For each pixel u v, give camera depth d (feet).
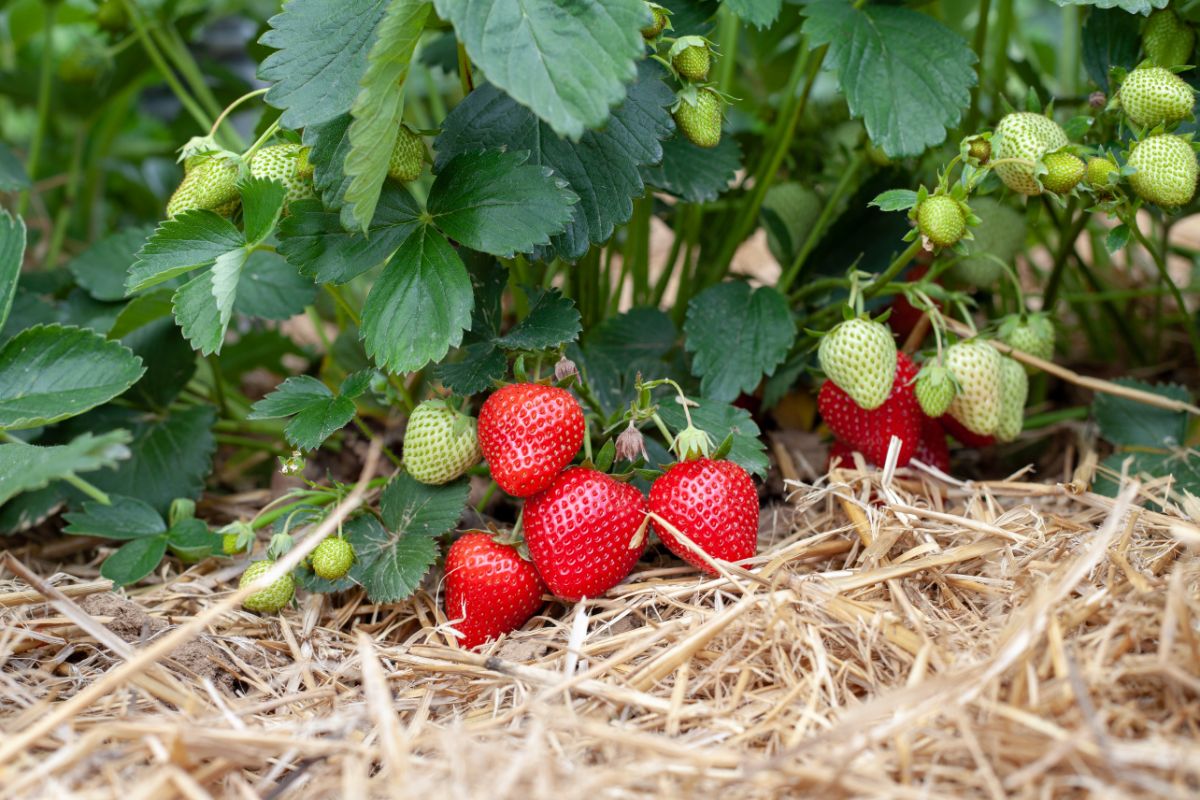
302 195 2.15
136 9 2.73
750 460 2.19
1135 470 2.29
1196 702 1.78
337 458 2.57
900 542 2.13
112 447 1.89
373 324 2.08
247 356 2.76
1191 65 2.19
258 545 2.36
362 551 2.18
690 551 2.06
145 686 1.95
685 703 1.92
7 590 2.15
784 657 1.94
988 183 2.17
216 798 1.81
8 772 1.78
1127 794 1.69
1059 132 2.12
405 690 2.01
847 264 2.48
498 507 2.42
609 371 2.37
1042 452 2.55
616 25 1.93
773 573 2.07
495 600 2.12
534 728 1.81
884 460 2.26
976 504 2.20
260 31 2.65
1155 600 1.89
